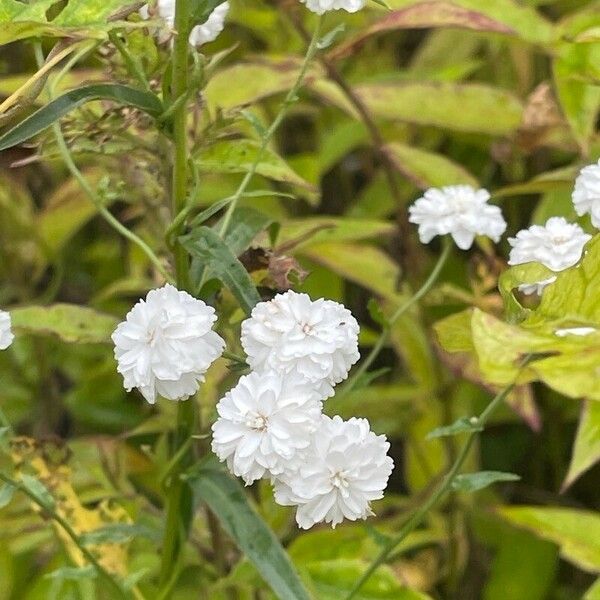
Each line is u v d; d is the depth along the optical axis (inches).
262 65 16.8
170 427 15.7
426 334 17.5
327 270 19.0
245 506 13.1
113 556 15.1
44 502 13.1
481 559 18.6
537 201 20.2
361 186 23.9
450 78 19.3
